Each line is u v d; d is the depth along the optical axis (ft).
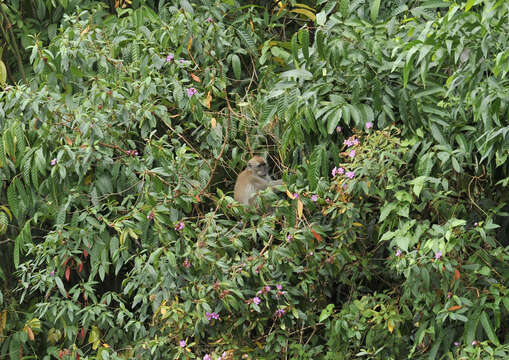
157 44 28.81
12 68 35.27
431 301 25.41
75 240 28.22
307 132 24.48
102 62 27.86
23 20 35.14
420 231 23.80
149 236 27.91
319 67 24.75
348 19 24.79
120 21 30.12
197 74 29.73
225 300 26.86
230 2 29.94
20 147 26.89
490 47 20.97
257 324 29.37
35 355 33.78
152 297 27.81
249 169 29.89
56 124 26.81
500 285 24.56
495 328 24.71
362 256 29.71
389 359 27.91
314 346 30.50
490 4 17.99
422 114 24.16
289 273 27.68
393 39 23.91
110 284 34.58
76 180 28.91
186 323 28.45
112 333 31.55
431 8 24.59
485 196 27.86
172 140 28.91
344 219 27.53
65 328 30.89
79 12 29.12
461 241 24.18
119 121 27.27
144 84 27.22
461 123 24.14
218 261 26.30
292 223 26.63
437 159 24.76
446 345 26.55
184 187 27.37
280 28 34.01
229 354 28.25
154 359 29.27
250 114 29.94
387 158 24.91
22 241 29.45
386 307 28.14
